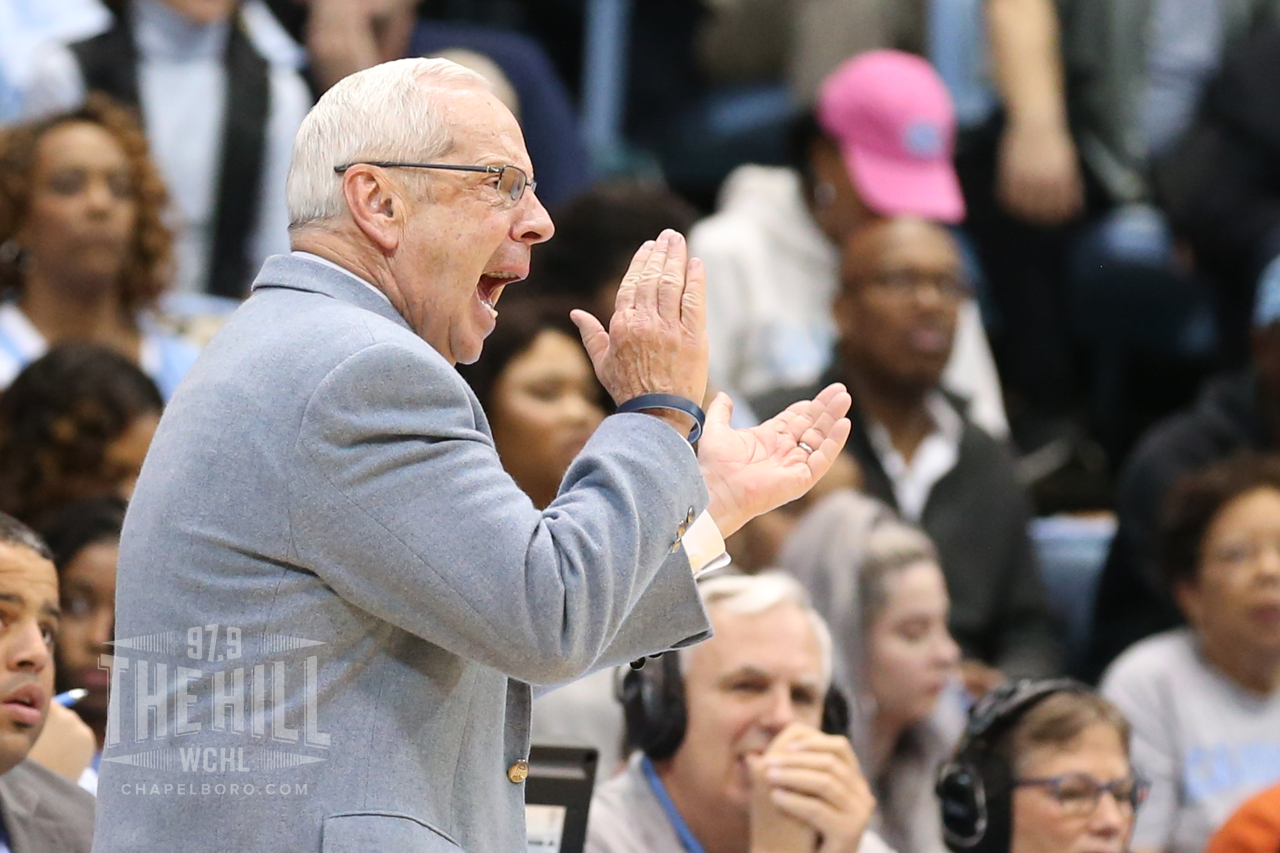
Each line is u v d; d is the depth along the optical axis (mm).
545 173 20078
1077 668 17688
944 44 21891
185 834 6461
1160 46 22688
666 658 10164
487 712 6961
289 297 6875
